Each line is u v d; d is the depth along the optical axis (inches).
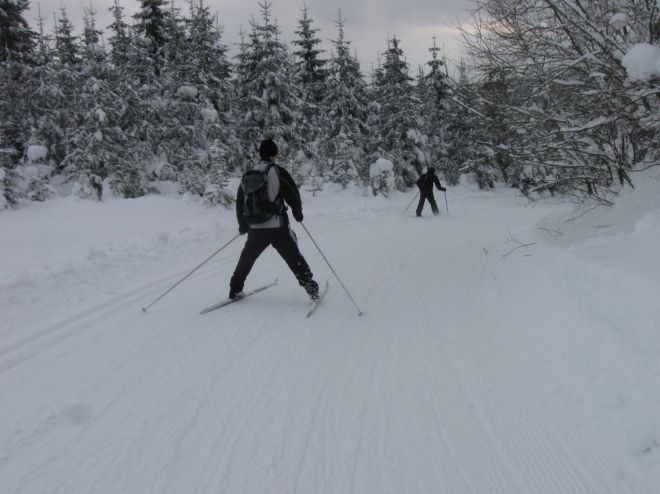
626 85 210.8
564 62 239.3
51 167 819.4
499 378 152.5
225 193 628.7
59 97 849.5
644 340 139.0
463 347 177.9
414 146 1127.0
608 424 120.9
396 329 199.0
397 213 660.1
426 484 106.5
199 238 397.4
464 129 1136.8
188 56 854.5
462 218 600.4
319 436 124.1
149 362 165.5
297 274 226.4
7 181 577.6
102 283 259.8
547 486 104.8
